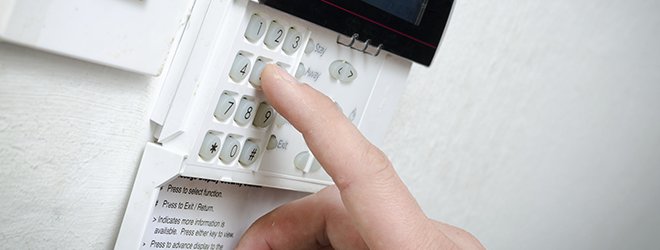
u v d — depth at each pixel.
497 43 0.58
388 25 0.42
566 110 0.82
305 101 0.38
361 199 0.39
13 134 0.36
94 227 0.39
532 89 0.70
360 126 0.44
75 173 0.38
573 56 0.75
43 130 0.36
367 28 0.41
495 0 0.54
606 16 0.79
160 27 0.37
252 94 0.40
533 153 0.79
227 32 0.38
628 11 0.85
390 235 0.39
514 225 0.85
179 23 0.37
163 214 0.40
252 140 0.41
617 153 1.09
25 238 0.37
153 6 0.36
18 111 0.36
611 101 0.96
